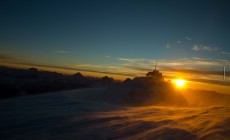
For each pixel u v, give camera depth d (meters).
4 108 16.80
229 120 10.46
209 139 7.51
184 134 8.24
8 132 9.94
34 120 12.06
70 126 10.46
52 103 20.05
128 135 8.62
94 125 10.50
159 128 9.35
